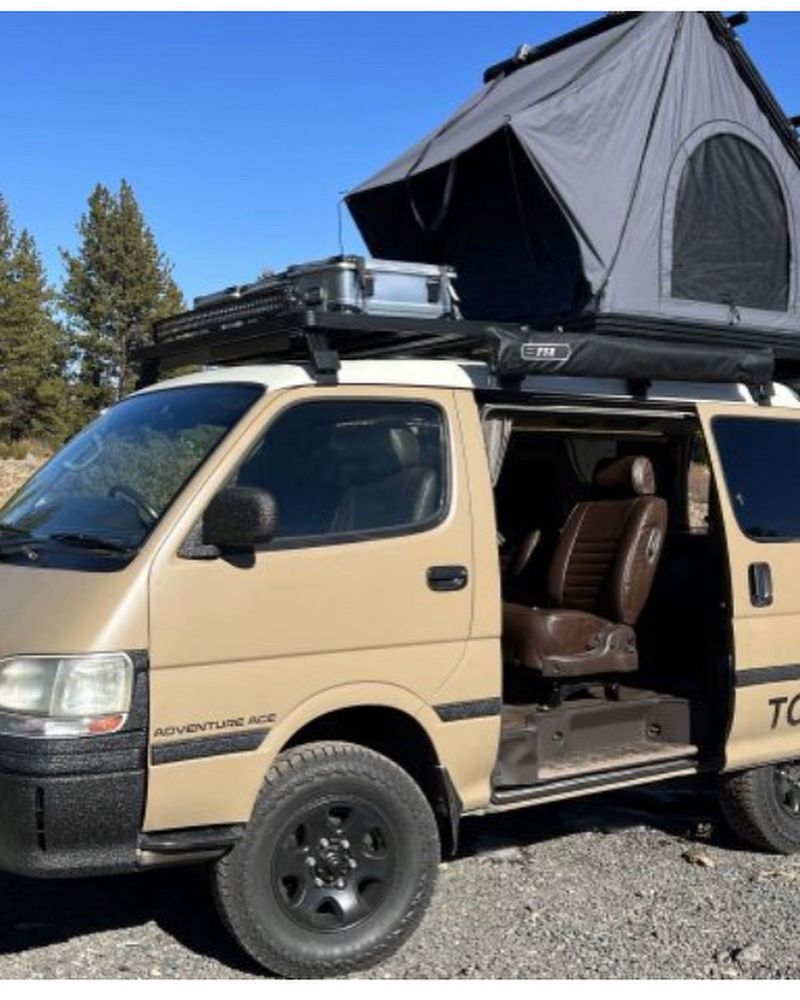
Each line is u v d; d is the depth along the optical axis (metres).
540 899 5.45
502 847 6.23
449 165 6.69
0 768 4.09
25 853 4.06
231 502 4.28
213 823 4.32
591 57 6.62
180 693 4.23
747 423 6.29
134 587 4.21
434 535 4.91
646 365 5.65
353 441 4.88
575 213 6.05
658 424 6.39
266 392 4.76
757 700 5.96
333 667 4.58
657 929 5.09
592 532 6.31
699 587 6.41
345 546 4.67
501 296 6.60
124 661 4.14
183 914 5.22
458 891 5.54
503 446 5.41
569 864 5.96
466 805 4.98
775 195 6.98
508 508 6.87
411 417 5.05
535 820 6.75
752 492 6.15
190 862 4.33
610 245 6.15
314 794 4.53
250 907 4.41
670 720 6.02
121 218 53.06
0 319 46.34
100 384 52.91
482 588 5.00
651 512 6.16
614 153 6.27
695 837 6.49
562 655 5.83
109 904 5.35
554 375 5.41
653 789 7.33
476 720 4.95
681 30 6.59
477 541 5.03
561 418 5.92
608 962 4.73
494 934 5.02
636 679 6.64
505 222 6.61
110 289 52.72
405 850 4.72
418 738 4.90
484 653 4.98
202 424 4.80
